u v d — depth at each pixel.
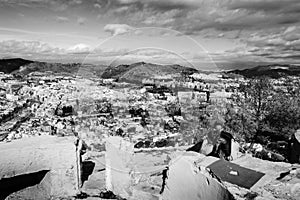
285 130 9.16
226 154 5.48
